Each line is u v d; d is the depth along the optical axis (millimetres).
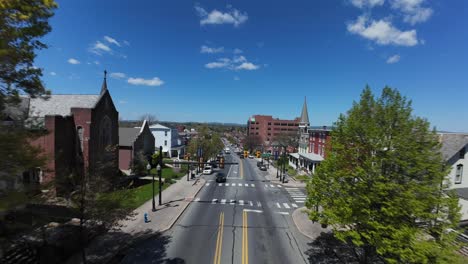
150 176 41375
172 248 16344
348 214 10727
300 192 36062
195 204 27469
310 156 47031
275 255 15844
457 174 23469
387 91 11445
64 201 11539
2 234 9047
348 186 11578
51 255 13070
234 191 35438
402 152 10445
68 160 27516
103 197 12711
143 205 25688
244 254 15852
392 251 9594
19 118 8742
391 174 10688
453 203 9891
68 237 14914
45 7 7809
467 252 14344
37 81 8039
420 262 9539
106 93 32719
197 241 17562
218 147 75000
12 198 7180
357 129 11664
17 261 11703
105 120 32562
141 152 46781
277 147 84438
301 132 62094
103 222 12734
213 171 56688
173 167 54750
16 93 7633
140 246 16438
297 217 23594
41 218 10273
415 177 10539
